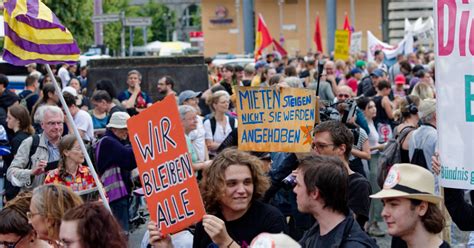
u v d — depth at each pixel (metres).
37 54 9.36
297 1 77.00
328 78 23.09
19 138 13.33
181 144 7.25
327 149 8.60
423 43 45.25
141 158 7.40
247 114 9.45
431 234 6.37
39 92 21.66
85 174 10.84
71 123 9.21
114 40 59.56
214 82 25.86
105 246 5.81
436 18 7.90
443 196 7.98
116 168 12.05
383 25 74.19
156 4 92.00
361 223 8.56
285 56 37.56
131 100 19.33
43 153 11.89
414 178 6.32
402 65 26.98
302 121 9.21
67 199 7.30
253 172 7.41
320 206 6.51
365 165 14.08
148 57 23.95
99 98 16.33
